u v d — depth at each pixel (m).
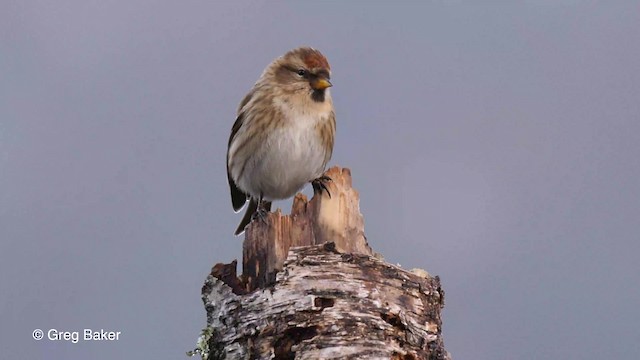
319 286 9.44
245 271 9.96
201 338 9.88
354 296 9.45
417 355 9.56
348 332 9.30
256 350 9.47
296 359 9.24
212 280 9.99
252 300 9.64
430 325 9.80
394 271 9.71
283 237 10.02
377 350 9.31
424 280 9.88
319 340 9.27
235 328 9.67
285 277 9.54
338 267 9.54
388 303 9.53
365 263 9.62
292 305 9.39
